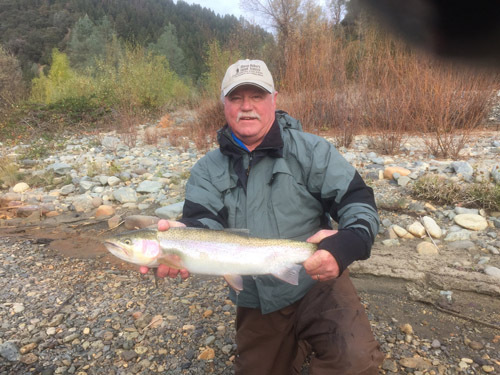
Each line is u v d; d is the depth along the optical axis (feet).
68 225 18.47
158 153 30.48
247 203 7.94
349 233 6.52
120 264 14.58
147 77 51.88
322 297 7.23
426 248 13.38
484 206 15.60
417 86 26.08
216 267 7.18
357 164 21.83
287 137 8.01
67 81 55.98
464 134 23.07
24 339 10.39
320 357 6.82
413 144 24.72
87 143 36.45
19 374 9.22
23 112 46.88
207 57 52.39
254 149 7.93
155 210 18.97
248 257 7.05
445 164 20.17
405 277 12.06
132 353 9.80
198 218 8.09
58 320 11.10
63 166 26.18
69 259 15.06
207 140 32.65
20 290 12.85
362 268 12.62
